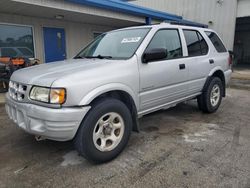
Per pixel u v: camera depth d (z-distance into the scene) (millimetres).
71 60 3578
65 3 7785
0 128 4078
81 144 2654
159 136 3723
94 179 2559
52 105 2469
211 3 13336
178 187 2396
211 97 4844
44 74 2732
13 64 7062
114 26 12680
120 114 2953
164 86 3605
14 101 2854
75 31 10992
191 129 4031
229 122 4406
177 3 14742
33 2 6949
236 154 3078
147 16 11227
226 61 5160
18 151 3225
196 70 4242
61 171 2723
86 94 2582
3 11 8195
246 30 21734
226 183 2447
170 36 3832
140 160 2957
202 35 4590
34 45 9508
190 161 2910
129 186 2428
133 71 3090
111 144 2941
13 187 2422
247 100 6312
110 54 3490
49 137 2578
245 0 12148
